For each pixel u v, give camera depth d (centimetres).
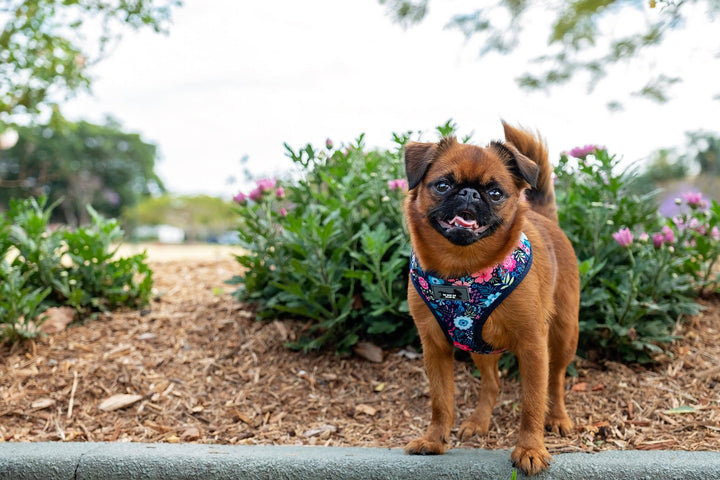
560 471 95
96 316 148
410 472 97
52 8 182
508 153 100
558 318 110
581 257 138
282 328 140
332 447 106
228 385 129
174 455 101
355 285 140
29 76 184
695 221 137
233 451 103
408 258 135
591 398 118
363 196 140
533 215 114
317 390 127
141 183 1659
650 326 128
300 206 147
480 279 98
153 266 193
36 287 150
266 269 143
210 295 159
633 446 105
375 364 132
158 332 143
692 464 94
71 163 1398
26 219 150
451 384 105
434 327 102
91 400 125
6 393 125
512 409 118
